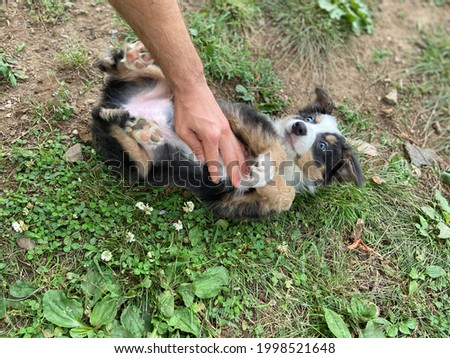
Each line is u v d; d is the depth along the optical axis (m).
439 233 0.74
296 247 0.69
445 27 1.07
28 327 0.54
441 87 0.96
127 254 0.60
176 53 0.51
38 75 0.71
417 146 0.86
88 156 0.67
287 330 0.62
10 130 0.66
